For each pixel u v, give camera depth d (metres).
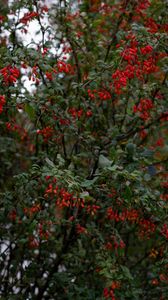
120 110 5.34
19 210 4.29
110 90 4.21
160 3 4.75
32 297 4.91
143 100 4.46
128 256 5.66
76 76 5.12
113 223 4.48
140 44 3.98
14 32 4.66
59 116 4.18
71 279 4.70
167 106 4.77
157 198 4.07
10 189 5.10
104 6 5.29
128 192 3.62
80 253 4.70
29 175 3.89
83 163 5.10
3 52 3.81
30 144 5.75
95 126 5.13
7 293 4.79
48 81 4.48
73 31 4.89
